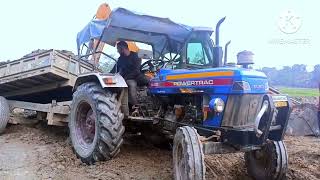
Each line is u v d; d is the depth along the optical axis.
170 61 6.09
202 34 6.07
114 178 5.01
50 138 7.11
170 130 5.52
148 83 5.98
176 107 5.29
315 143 7.77
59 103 7.06
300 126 8.91
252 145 4.52
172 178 5.05
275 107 4.45
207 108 4.75
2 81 7.61
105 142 5.44
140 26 6.06
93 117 5.95
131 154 6.09
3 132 7.68
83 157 5.73
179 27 6.01
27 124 8.16
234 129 4.48
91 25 6.20
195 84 4.94
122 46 6.04
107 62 6.86
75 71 7.07
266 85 4.71
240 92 4.42
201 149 4.16
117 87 5.58
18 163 5.62
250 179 5.32
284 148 4.88
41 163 5.63
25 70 7.07
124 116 5.74
